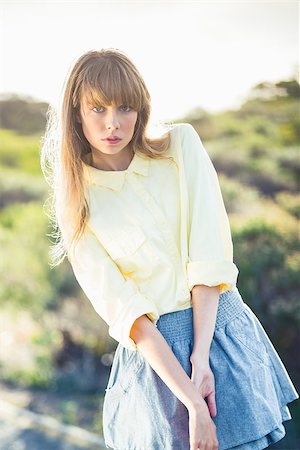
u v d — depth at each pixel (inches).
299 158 243.1
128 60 77.4
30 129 327.6
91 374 253.8
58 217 81.6
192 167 80.9
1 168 320.5
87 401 241.0
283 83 252.4
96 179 80.7
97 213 80.0
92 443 213.0
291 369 209.0
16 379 265.1
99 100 75.2
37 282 276.1
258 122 255.4
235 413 76.5
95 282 79.9
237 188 244.1
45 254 276.5
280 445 190.7
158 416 78.0
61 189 80.4
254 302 212.2
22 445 217.0
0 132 326.6
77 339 260.7
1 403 249.8
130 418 80.3
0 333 281.1
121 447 81.4
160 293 79.3
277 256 215.0
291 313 208.5
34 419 234.1
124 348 81.7
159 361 75.2
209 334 76.6
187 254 79.2
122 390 80.9
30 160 322.7
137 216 79.4
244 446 77.1
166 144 81.7
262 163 247.9
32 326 276.1
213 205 80.1
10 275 282.5
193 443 72.5
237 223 228.5
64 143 79.0
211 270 77.2
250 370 77.7
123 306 77.2
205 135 264.7
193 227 79.0
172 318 78.6
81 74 76.7
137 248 79.3
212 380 75.2
